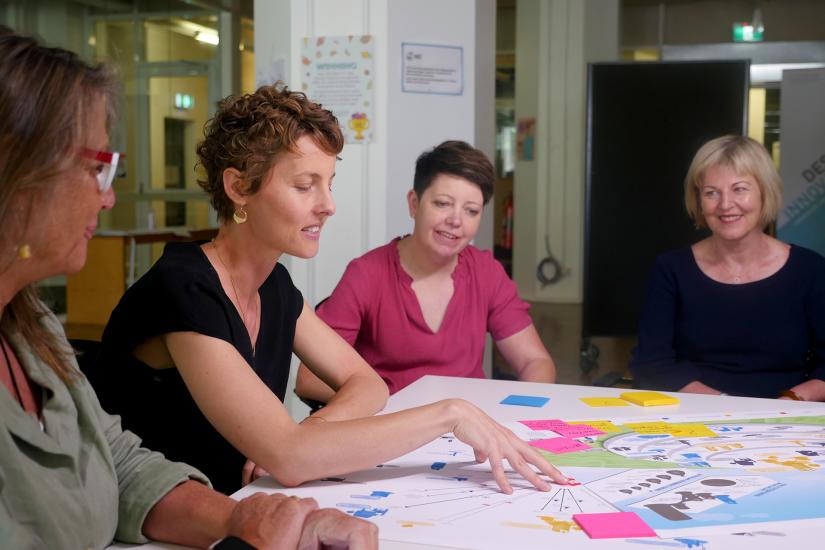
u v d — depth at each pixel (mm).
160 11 10797
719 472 1417
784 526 1162
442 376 2361
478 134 4348
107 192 1071
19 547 1007
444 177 2480
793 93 7176
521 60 10758
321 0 4051
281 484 1394
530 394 2111
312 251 1615
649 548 1091
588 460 1499
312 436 1390
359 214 4102
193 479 1285
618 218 6617
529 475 1362
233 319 1555
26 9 10125
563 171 10781
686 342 2840
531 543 1112
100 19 10617
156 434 1636
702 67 6391
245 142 1533
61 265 1073
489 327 2750
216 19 11109
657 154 6512
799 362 2752
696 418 1835
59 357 1160
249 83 12391
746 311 2752
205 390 1461
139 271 10719
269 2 4203
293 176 1545
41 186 997
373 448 1393
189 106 11141
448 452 1564
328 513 1103
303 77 4086
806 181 7230
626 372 6750
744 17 11969
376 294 2555
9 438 1015
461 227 2490
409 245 2604
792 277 2740
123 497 1221
